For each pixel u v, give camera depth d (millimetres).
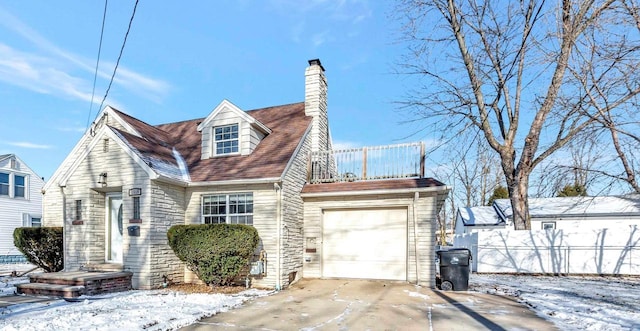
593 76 9703
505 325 5512
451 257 8695
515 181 12961
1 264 18844
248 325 5531
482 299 7602
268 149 10836
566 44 10156
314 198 10672
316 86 12383
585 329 5273
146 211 9008
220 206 10070
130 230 9102
